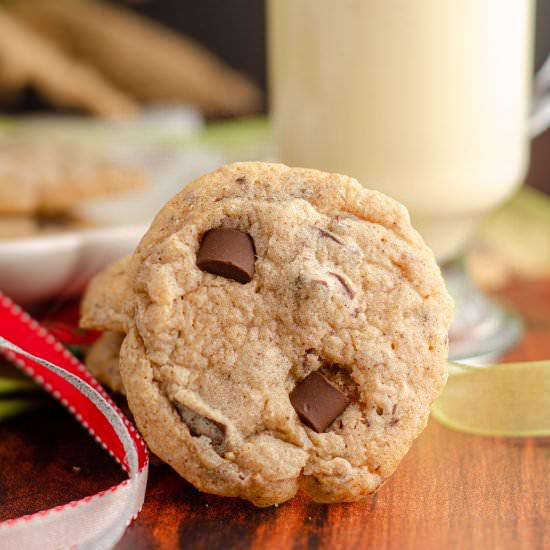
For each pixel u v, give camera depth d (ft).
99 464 1.43
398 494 1.37
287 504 1.35
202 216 1.35
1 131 2.29
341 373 1.35
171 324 1.33
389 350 1.34
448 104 1.63
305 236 1.35
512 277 2.09
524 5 1.66
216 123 2.64
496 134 1.66
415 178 1.64
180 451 1.32
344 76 1.63
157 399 1.33
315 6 1.63
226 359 1.33
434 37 1.61
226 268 1.34
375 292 1.35
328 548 1.29
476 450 1.45
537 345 1.73
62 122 2.44
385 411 1.33
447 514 1.34
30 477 1.41
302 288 1.33
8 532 1.28
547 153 2.41
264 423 1.32
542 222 2.05
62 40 2.53
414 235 1.37
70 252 1.63
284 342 1.34
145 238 1.36
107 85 2.57
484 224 2.06
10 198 1.82
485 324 1.75
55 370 1.35
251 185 1.37
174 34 2.59
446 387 1.48
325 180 1.37
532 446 1.45
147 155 2.11
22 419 1.53
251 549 1.29
